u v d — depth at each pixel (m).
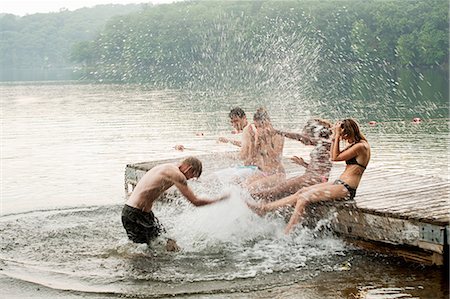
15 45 84.12
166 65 42.31
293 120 21.56
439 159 14.28
